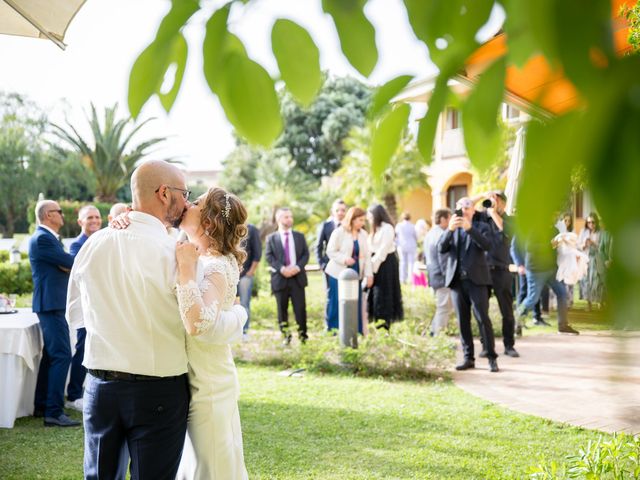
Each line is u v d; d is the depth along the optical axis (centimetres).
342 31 56
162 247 237
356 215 770
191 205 257
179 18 61
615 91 41
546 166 43
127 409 233
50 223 500
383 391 593
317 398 568
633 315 36
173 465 239
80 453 432
